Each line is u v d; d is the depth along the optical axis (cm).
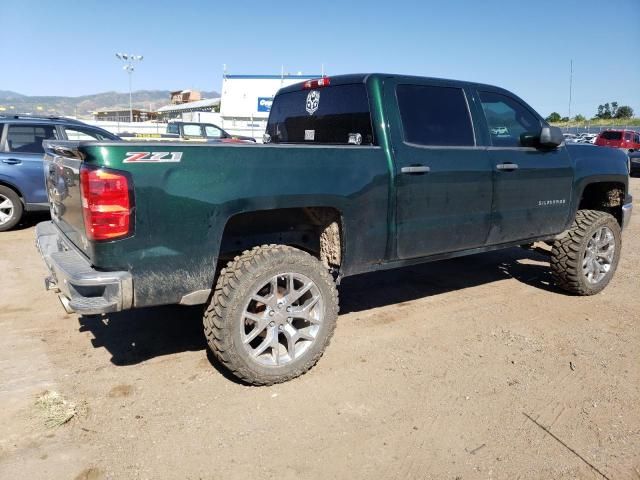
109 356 383
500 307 501
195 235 308
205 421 303
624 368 377
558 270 521
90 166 280
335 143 432
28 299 500
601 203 595
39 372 357
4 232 804
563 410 321
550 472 265
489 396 336
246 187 319
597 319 473
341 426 301
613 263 543
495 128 462
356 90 411
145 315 463
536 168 477
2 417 302
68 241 354
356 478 259
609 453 281
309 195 342
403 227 395
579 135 3803
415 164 395
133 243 291
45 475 256
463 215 430
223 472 262
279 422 304
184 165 300
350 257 373
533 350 405
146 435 289
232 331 319
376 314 479
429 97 422
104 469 262
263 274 323
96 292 293
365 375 361
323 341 354
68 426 296
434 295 536
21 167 793
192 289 314
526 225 482
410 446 284
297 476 260
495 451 281
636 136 2805
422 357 390
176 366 369
